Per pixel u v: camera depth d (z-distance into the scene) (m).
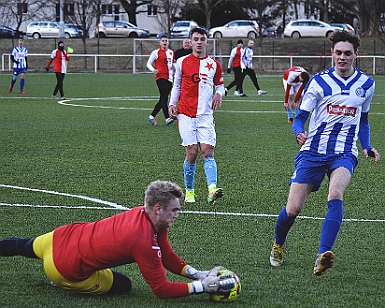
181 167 16.75
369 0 84.88
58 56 36.12
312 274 8.80
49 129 24.06
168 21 85.75
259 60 69.50
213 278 7.60
